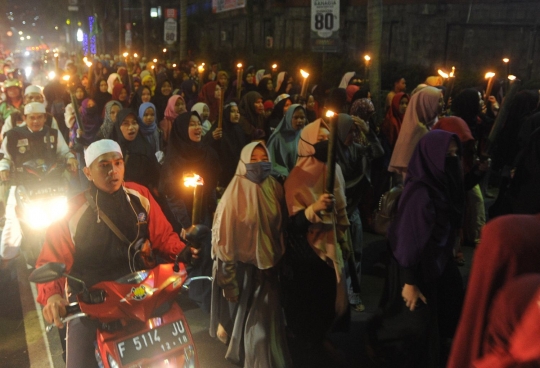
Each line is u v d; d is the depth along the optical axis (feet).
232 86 42.68
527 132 20.24
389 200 14.43
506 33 53.42
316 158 13.42
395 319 12.87
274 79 48.39
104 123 25.00
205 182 17.74
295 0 84.43
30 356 15.67
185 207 17.11
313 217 12.71
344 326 13.58
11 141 19.57
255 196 12.64
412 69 57.31
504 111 14.52
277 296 12.92
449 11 58.34
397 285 12.84
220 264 12.85
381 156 21.88
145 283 10.18
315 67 63.26
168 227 12.12
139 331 10.25
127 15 143.02
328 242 13.16
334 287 13.43
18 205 19.67
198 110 26.61
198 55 101.71
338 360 14.48
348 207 16.89
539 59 50.60
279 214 12.94
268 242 12.68
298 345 13.78
